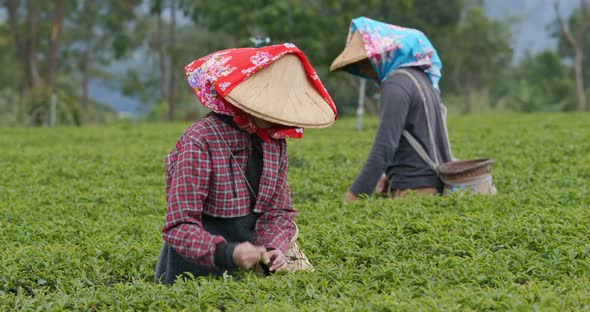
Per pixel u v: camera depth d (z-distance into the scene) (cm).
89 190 1184
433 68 880
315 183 1121
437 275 579
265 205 523
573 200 874
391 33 864
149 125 3212
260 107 465
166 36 6469
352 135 2138
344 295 536
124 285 584
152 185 1243
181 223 484
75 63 6838
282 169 530
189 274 544
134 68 6712
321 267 595
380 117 852
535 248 661
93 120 6769
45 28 5797
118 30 5994
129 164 1483
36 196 1080
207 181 488
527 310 465
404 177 873
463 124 2561
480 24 6056
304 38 3862
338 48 4003
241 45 3794
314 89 500
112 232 804
